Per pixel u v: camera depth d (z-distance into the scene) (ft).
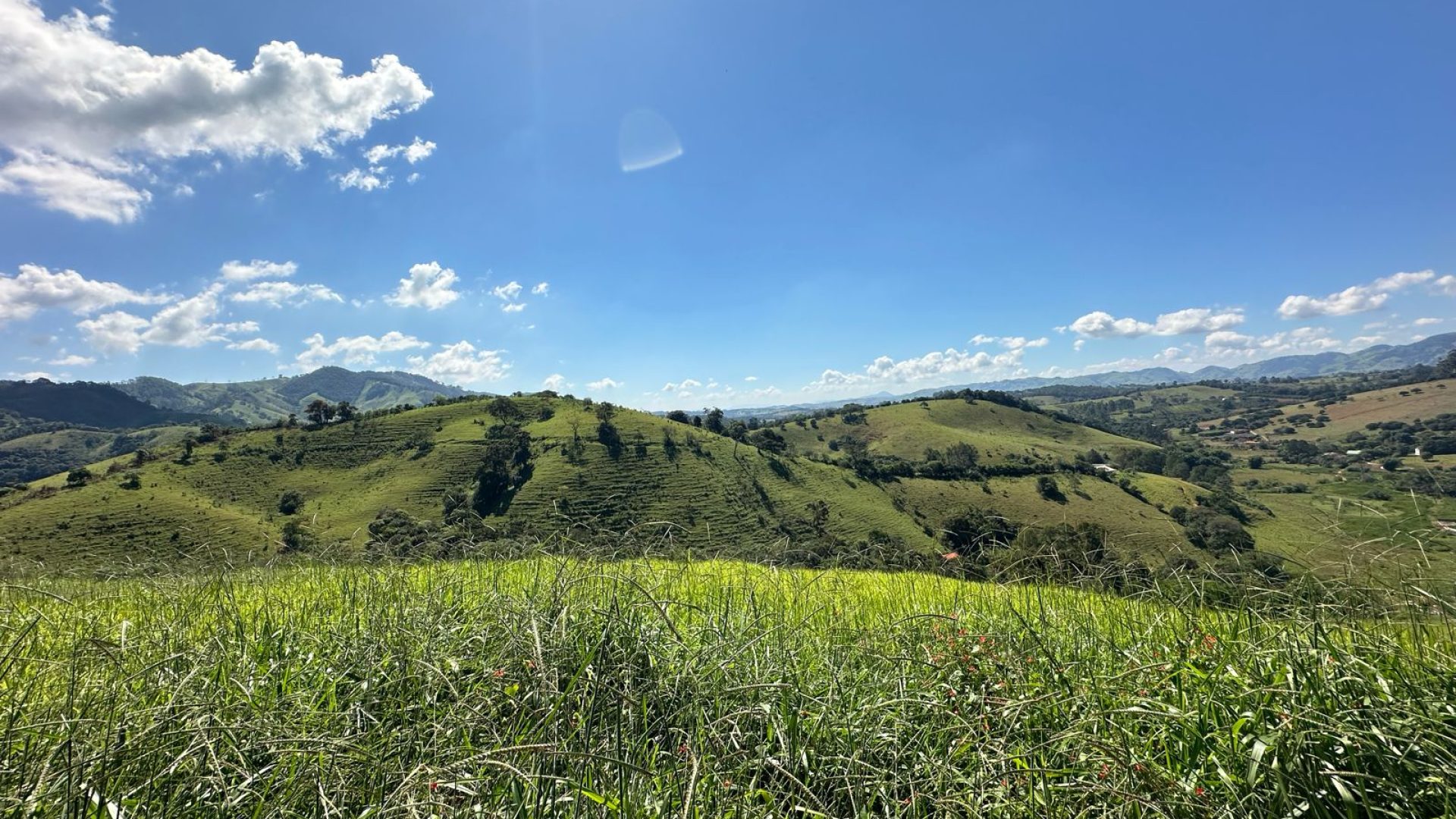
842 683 12.78
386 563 18.61
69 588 18.33
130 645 11.73
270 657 12.84
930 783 9.47
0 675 10.68
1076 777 9.22
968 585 20.95
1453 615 11.21
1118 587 16.83
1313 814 8.14
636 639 11.93
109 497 242.37
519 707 9.45
